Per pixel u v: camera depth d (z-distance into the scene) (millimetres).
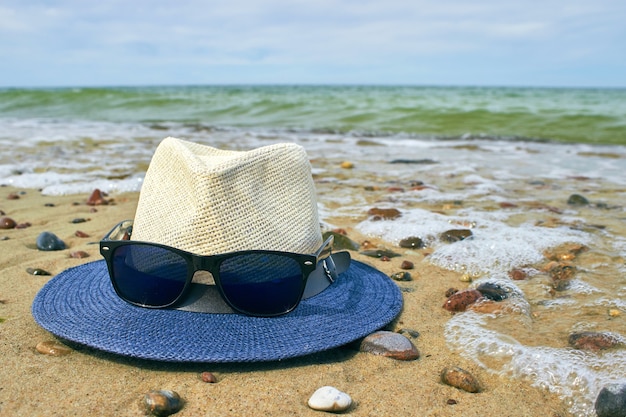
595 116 2064
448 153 1388
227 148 1387
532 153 1394
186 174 343
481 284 459
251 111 2584
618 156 1332
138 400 289
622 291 455
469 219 690
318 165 1178
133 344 311
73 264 519
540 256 548
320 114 2402
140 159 1194
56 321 339
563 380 311
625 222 685
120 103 2971
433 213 723
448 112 2273
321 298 382
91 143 1482
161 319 341
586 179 1021
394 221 683
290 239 355
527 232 624
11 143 1450
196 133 1792
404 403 296
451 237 612
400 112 2355
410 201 817
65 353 333
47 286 395
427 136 1795
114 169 1063
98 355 333
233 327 335
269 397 296
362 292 403
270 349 315
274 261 338
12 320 383
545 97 4441
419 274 514
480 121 2111
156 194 355
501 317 401
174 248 335
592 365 320
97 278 408
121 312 350
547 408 293
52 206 771
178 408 283
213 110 2658
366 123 2141
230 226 336
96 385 302
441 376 321
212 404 288
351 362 336
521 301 429
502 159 1281
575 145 1579
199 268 334
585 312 413
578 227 658
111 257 354
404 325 396
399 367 333
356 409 290
